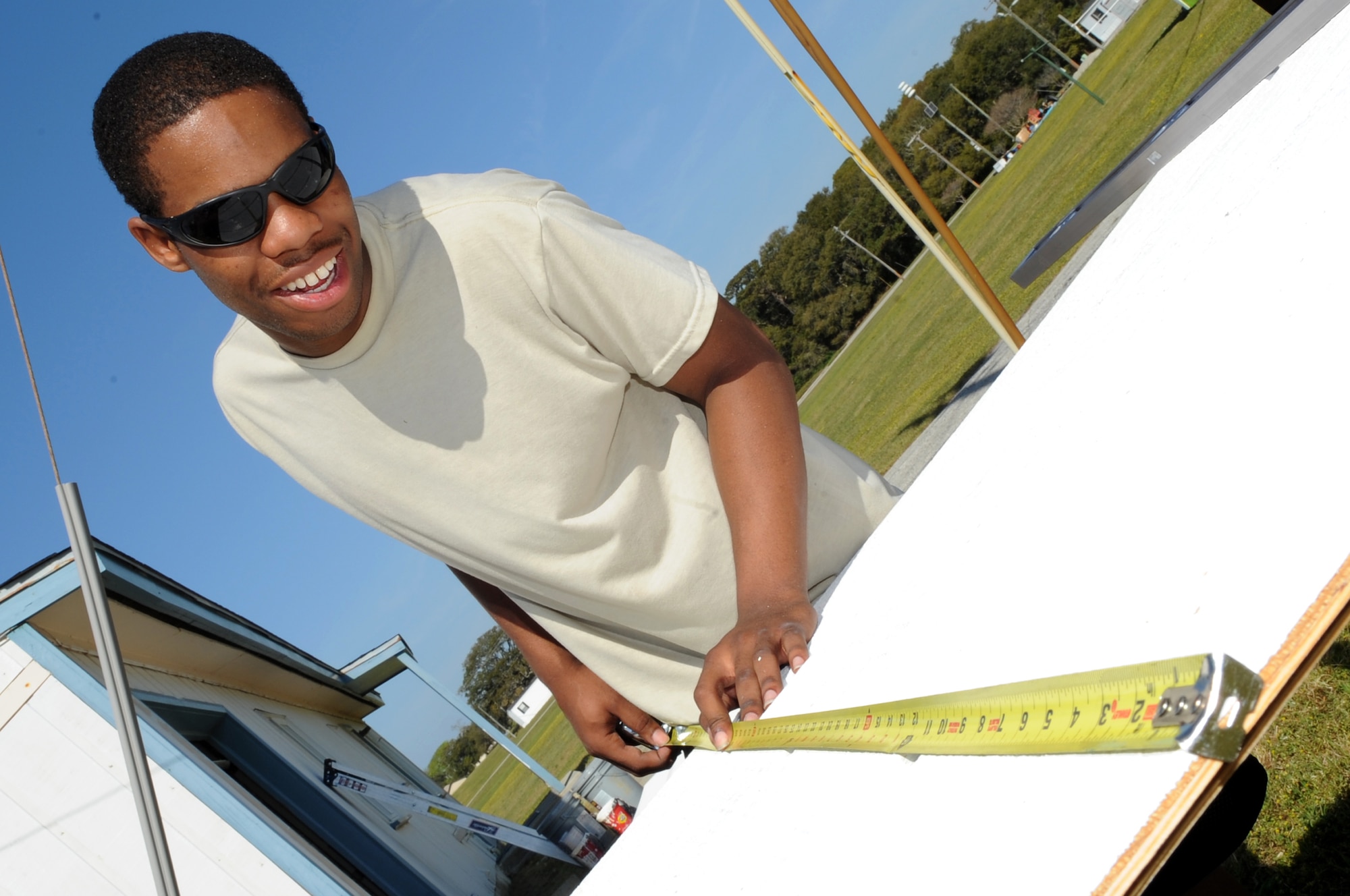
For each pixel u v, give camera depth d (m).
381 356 1.24
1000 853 0.45
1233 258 0.83
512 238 1.21
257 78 1.06
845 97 1.88
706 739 1.15
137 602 3.83
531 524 1.35
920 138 62.06
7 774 2.88
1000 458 0.95
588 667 1.56
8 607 2.94
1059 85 57.97
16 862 2.84
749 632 1.13
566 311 1.25
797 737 0.80
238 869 2.83
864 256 64.31
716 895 0.69
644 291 1.24
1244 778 0.88
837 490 1.53
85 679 2.94
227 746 4.54
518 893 7.56
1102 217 1.63
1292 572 0.43
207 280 1.13
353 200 1.30
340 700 8.27
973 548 0.81
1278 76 1.24
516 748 7.73
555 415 1.30
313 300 1.12
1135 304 0.97
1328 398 0.53
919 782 0.57
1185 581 0.49
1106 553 0.60
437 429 1.29
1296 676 0.39
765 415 1.27
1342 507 0.44
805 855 0.62
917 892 0.48
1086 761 0.44
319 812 4.53
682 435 1.44
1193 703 0.38
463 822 5.04
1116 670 0.47
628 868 0.97
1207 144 1.31
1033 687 0.52
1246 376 0.63
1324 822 1.54
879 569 1.06
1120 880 0.38
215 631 4.72
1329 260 0.66
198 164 1.02
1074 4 55.72
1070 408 0.87
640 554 1.40
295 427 1.37
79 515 1.02
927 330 24.19
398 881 4.53
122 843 2.85
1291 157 0.89
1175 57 22.28
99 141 1.07
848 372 35.56
